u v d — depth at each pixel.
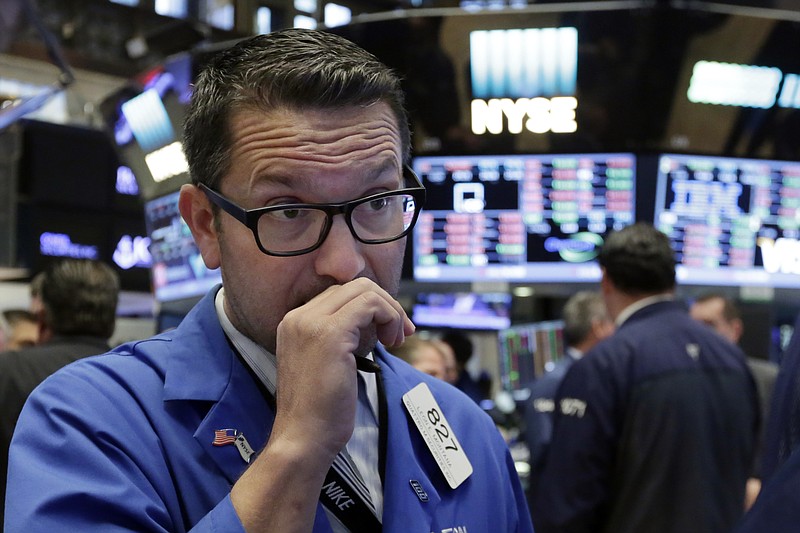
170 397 1.04
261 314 1.01
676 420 2.34
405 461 1.11
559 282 2.93
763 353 3.85
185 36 3.52
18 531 0.91
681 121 2.82
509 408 3.82
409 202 1.06
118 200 5.84
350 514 1.04
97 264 2.41
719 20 2.72
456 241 2.94
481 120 2.83
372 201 1.01
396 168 1.04
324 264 0.98
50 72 3.17
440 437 1.17
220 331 1.09
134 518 0.93
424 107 2.83
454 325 3.74
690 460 2.33
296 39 1.06
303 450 0.91
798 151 2.90
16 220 5.53
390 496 1.08
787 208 2.96
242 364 1.07
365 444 1.12
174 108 3.08
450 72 2.80
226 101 1.02
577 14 2.72
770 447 1.34
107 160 5.80
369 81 1.00
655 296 2.52
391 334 0.97
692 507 2.31
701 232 2.94
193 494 1.00
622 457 2.36
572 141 2.84
